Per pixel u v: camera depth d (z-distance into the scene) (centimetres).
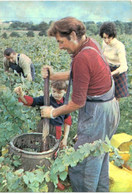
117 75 363
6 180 207
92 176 220
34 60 509
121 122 403
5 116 248
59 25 185
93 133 212
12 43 532
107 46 375
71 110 200
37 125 302
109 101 208
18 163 221
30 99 272
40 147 237
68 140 321
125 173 259
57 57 569
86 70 188
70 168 227
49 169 225
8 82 300
